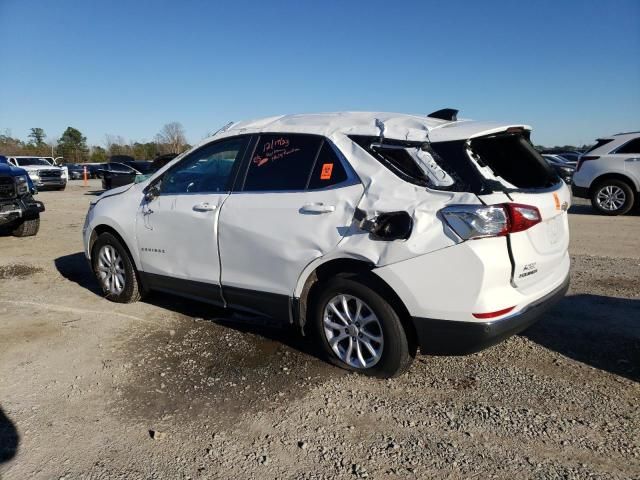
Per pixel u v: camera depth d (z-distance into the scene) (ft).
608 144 38.29
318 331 12.75
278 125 13.80
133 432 10.37
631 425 10.18
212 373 12.75
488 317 10.37
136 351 14.08
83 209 48.85
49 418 10.87
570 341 14.07
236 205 13.66
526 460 9.23
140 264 16.71
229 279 13.99
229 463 9.37
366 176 11.70
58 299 18.66
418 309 10.89
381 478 8.89
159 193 16.10
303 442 9.91
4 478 9.02
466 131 11.12
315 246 12.05
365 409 11.00
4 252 27.14
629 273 20.65
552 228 11.89
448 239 10.41
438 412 10.82
